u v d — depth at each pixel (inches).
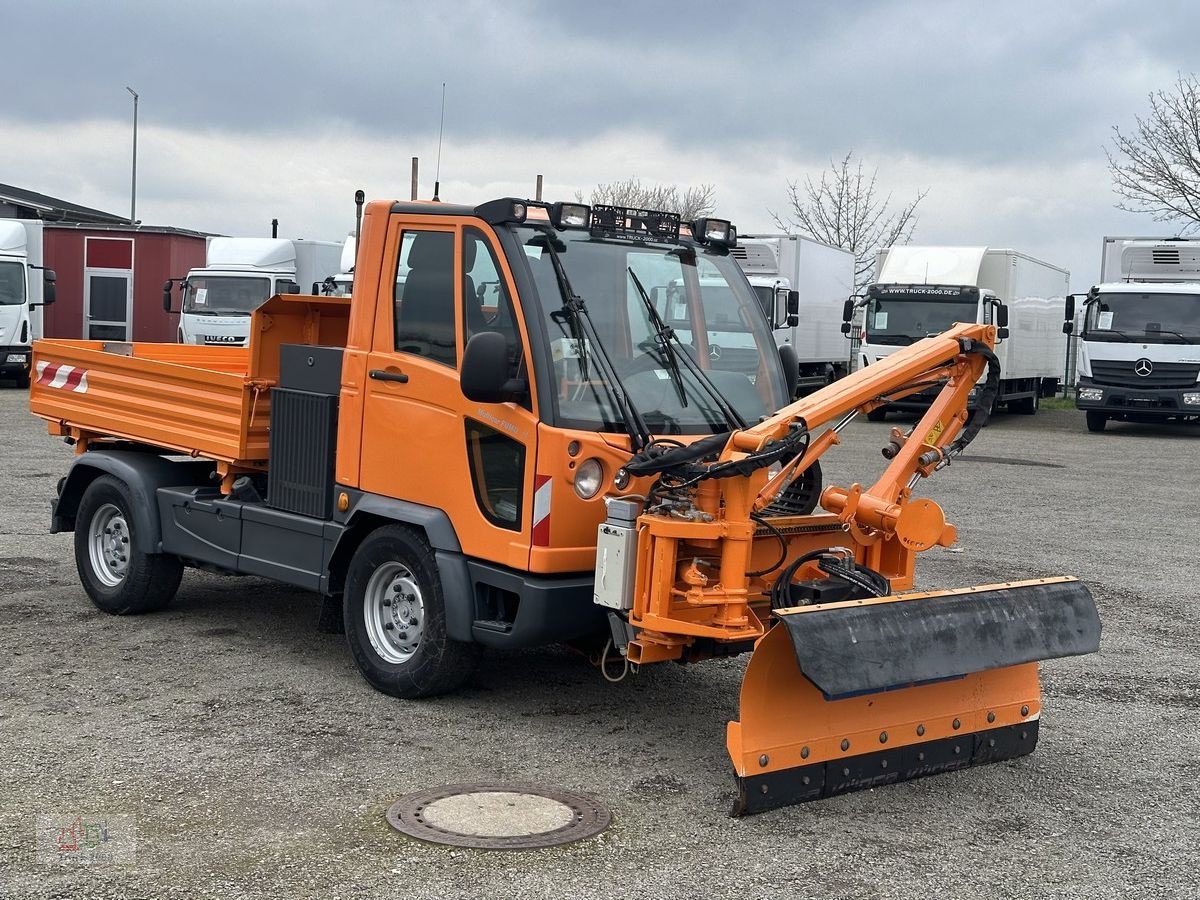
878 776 223.9
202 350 401.1
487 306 248.4
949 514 562.3
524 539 239.6
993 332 256.5
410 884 179.5
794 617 201.6
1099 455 869.8
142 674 283.0
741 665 304.5
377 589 271.9
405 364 261.9
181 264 1370.6
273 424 292.8
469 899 175.3
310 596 366.0
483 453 248.1
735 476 219.8
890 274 1131.3
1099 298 1053.8
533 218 250.5
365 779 221.3
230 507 303.6
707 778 227.6
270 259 1187.9
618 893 178.7
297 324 308.7
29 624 324.8
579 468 238.2
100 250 1354.6
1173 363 1031.0
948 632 214.8
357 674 287.3
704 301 268.4
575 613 241.6
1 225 1163.3
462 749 238.8
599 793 218.4
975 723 236.5
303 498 286.4
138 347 386.0
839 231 2177.7
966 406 258.1
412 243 263.9
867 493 245.4
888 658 205.8
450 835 196.9
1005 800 221.8
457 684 263.7
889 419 1130.7
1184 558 470.0
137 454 339.9
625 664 245.4
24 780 216.5
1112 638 343.3
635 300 256.4
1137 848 201.6
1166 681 302.0
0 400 1019.9
